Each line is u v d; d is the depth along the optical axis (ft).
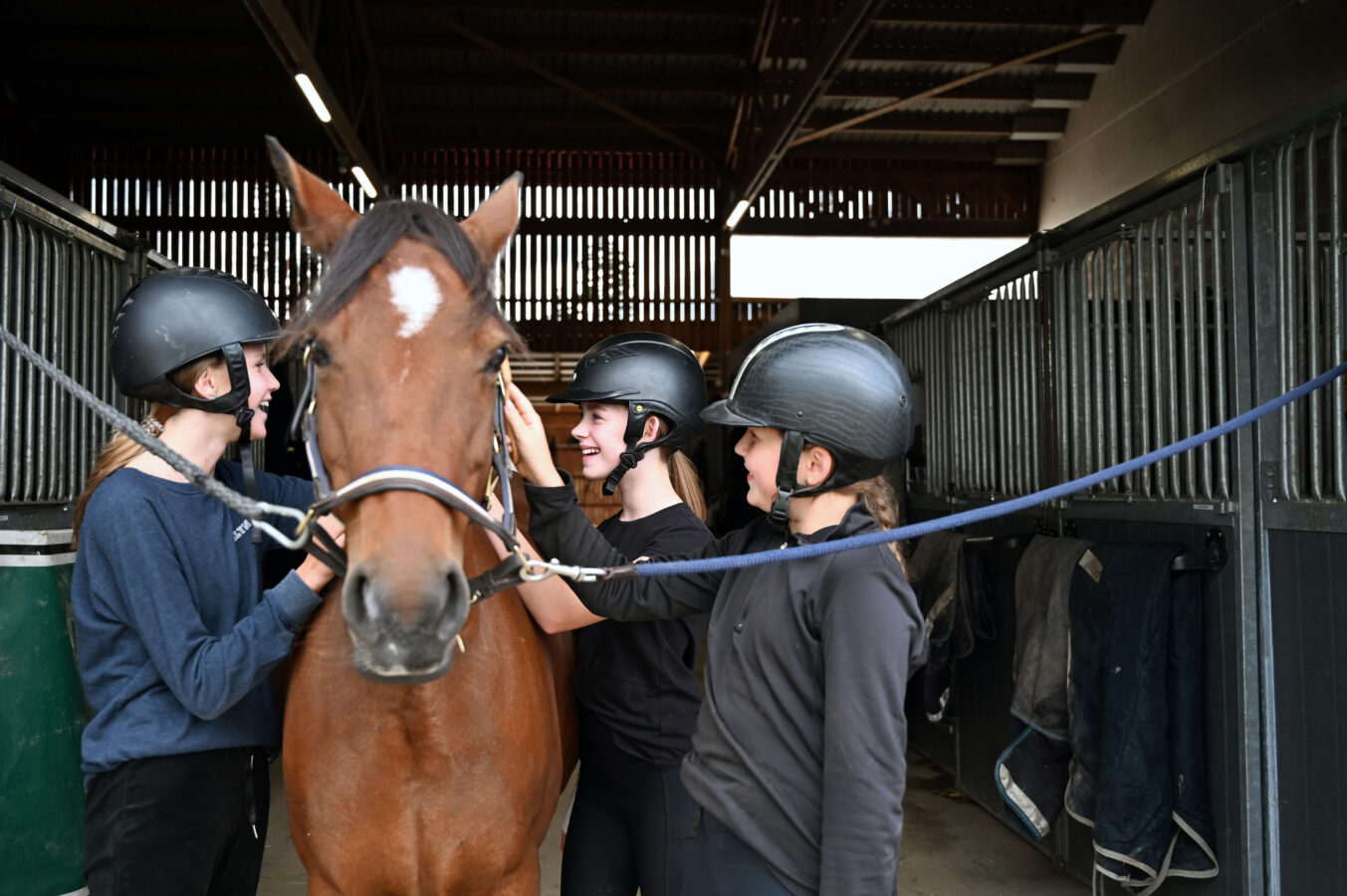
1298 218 12.27
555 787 4.73
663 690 5.06
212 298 4.38
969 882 8.80
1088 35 25.70
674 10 23.36
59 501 8.55
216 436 4.50
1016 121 28.63
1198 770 6.88
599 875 5.31
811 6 20.16
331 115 18.99
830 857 3.42
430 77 25.66
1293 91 19.54
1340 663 5.93
